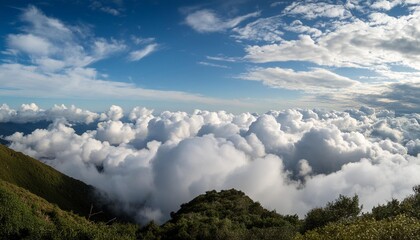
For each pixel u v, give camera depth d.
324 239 16.77
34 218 44.75
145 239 59.94
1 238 38.62
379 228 15.63
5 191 42.69
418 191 29.92
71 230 37.19
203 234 56.28
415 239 14.72
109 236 37.94
